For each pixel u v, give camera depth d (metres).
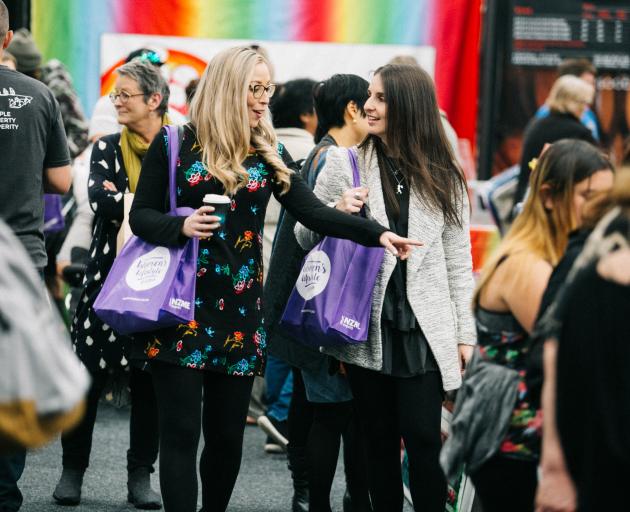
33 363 3.81
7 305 3.80
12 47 12.09
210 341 6.36
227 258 6.41
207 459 6.63
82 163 10.47
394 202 6.66
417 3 12.92
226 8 12.80
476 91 13.00
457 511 7.43
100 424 10.94
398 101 6.66
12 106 6.95
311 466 7.33
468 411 5.28
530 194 5.38
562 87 12.40
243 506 8.55
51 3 12.72
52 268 11.23
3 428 3.79
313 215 6.54
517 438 5.15
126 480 9.01
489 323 5.32
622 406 3.94
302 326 6.71
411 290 6.55
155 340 6.32
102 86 12.77
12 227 6.95
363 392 6.73
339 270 6.70
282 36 12.89
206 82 6.41
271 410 10.05
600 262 4.05
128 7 12.76
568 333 4.05
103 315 6.34
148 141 8.20
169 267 6.27
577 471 4.04
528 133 12.42
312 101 10.06
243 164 6.43
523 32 14.45
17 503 7.00
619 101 14.66
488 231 11.77
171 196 6.37
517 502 5.25
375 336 6.55
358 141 7.95
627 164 4.16
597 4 14.50
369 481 6.82
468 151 13.01
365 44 12.94
